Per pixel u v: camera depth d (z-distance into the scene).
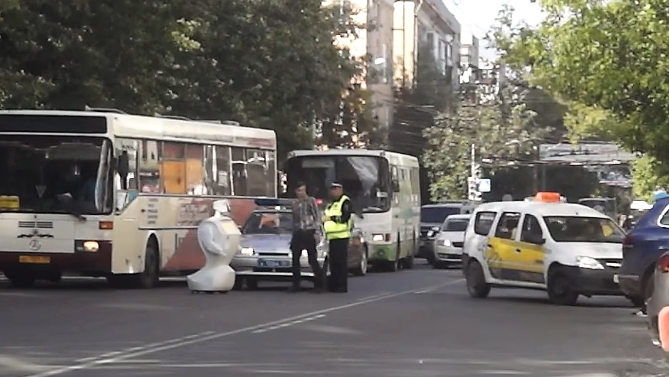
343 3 61.84
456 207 56.06
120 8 34.44
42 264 27.16
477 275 28.25
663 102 29.78
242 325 20.14
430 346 17.78
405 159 45.31
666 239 21.47
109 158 27.41
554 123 83.12
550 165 84.38
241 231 30.33
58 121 27.45
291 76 49.44
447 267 47.84
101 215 27.17
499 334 19.77
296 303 25.02
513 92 82.00
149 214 29.20
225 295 27.09
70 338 17.92
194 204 31.55
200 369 14.77
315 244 28.27
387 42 89.06
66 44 34.00
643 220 22.22
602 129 39.75
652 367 16.09
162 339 17.92
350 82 59.53
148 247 29.27
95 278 34.03
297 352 16.66
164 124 30.11
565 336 19.70
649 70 28.97
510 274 27.39
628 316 23.58
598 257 25.53
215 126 32.88
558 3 29.70
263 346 17.28
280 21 48.47
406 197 44.97
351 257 37.09
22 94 32.97
